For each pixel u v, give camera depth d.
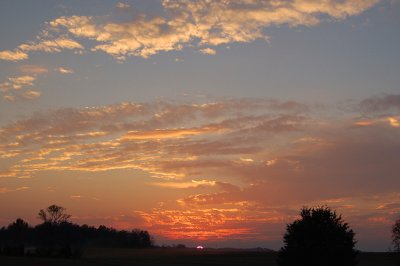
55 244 151.25
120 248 170.12
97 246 167.75
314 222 36.81
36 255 121.19
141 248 174.75
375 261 91.62
